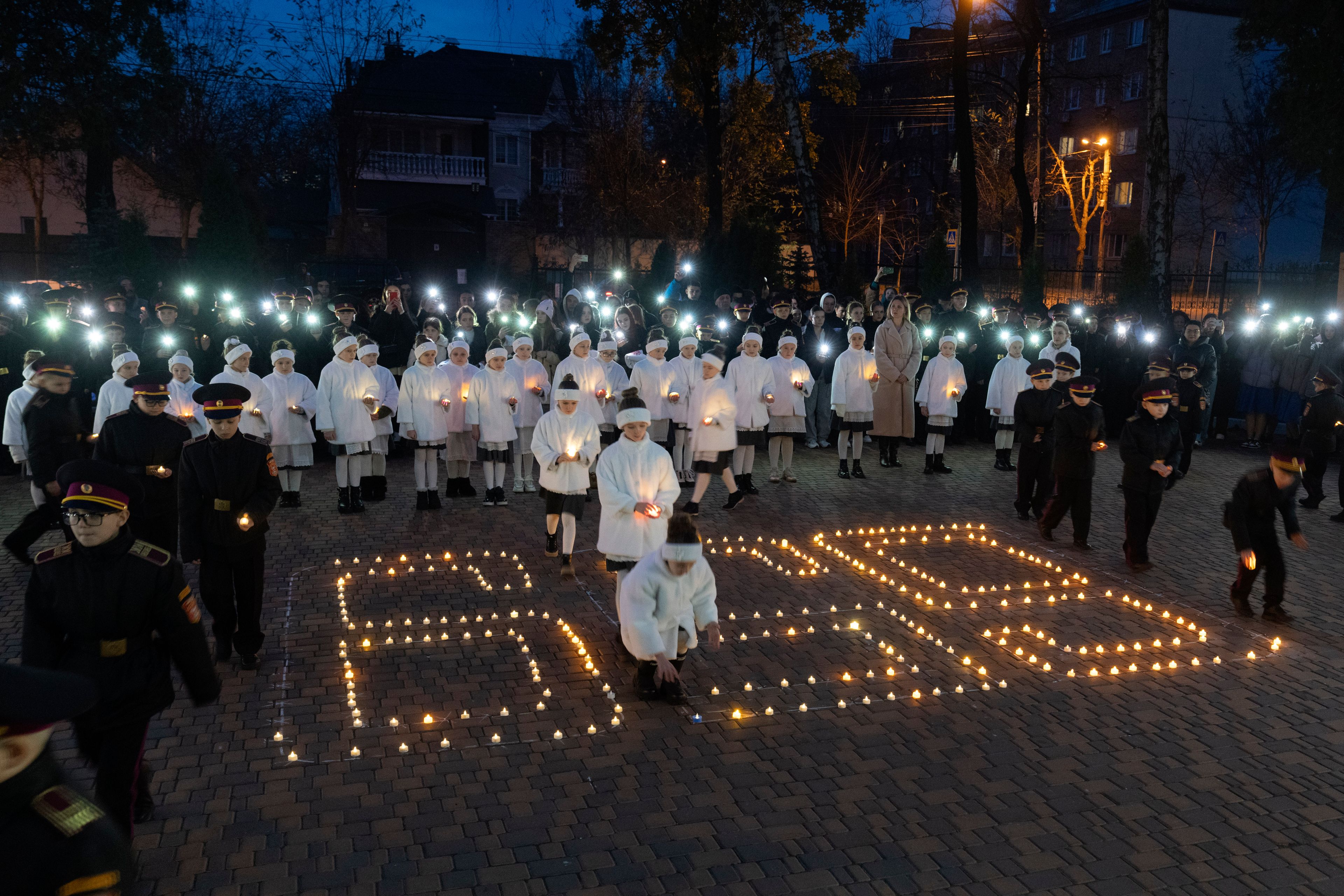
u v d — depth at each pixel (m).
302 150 38.34
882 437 15.06
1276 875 4.79
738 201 35.97
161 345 13.07
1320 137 25.72
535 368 12.91
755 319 18.08
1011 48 35.53
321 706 6.54
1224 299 23.98
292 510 11.93
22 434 11.18
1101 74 40.94
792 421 13.66
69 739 5.96
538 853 4.86
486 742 6.07
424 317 15.73
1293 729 6.41
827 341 16.39
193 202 31.16
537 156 47.62
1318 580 9.70
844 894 4.57
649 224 36.50
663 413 13.32
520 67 48.03
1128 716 6.57
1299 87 26.02
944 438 14.55
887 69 50.00
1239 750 6.09
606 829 5.08
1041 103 34.41
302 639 7.74
